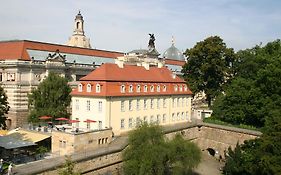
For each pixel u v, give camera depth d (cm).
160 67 9244
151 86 8000
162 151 5131
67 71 11344
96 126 6906
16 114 9575
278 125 4666
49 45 11606
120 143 6481
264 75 7819
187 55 10794
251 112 8144
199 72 10656
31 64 10069
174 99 8812
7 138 5916
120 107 7088
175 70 15438
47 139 6550
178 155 5366
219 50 10200
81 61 12250
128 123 7312
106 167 5766
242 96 8356
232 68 10481
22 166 4884
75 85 10500
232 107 8606
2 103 5756
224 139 8231
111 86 6912
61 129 6619
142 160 5069
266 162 4456
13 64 9731
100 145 6306
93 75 7162
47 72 10519
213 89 10450
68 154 5578
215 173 7031
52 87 8206
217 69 10188
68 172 4281
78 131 6106
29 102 8319
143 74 8156
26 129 6906
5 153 5928
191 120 9575
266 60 8788
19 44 10619
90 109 7000
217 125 8488
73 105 7294
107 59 13512
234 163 5784
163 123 8412
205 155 8469
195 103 13325
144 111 7762
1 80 10156
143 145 5253
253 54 9606
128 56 12875
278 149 4509
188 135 8381
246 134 7775
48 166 4816
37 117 7806
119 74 7381
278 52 8800
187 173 5788
